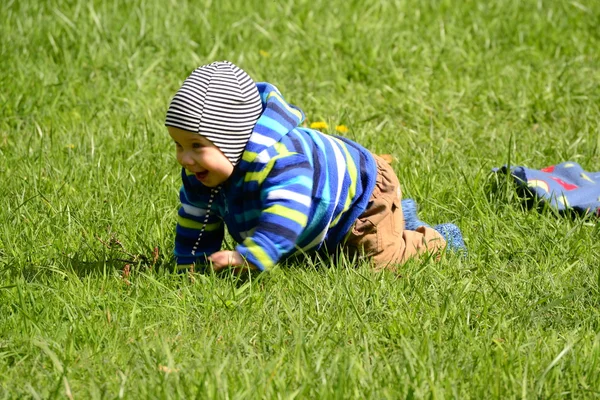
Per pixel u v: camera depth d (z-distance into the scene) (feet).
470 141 25.40
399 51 31.91
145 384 13.50
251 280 17.12
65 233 19.36
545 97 28.66
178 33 32.37
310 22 34.19
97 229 19.79
